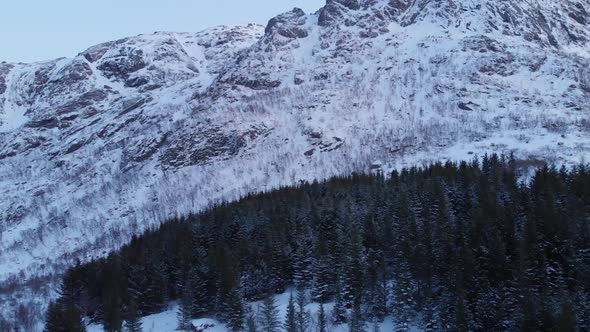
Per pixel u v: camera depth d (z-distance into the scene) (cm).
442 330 10625
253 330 11225
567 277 10744
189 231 16038
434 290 11488
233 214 16412
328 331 11262
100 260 16538
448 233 12225
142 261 14875
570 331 9050
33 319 16050
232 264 13088
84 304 14438
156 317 13488
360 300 11619
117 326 12175
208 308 13200
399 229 12950
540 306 9662
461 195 14138
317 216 14662
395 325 11150
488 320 9975
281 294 13250
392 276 12644
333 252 12938
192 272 13500
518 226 11938
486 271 10925
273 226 14588
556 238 11131
